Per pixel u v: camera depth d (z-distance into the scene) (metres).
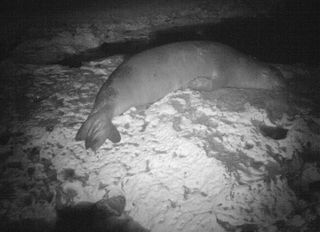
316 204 1.92
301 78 3.24
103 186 2.04
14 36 4.76
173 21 5.42
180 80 2.78
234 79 2.99
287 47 4.27
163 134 2.39
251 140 2.36
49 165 2.18
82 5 6.88
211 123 2.51
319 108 2.75
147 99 2.64
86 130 2.26
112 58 3.59
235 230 1.79
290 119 2.61
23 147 2.31
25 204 1.93
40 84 3.09
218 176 2.07
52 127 2.49
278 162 2.21
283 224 1.82
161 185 2.03
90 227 1.84
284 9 6.02
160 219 1.85
